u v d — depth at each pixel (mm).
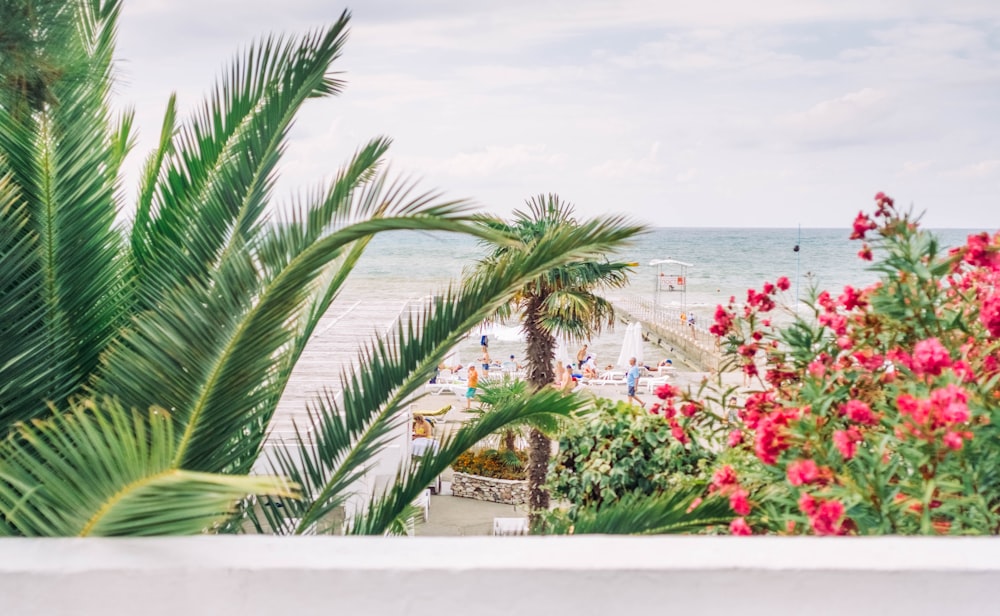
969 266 2979
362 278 68125
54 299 3391
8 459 1840
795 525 2314
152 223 3627
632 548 1275
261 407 3494
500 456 16094
